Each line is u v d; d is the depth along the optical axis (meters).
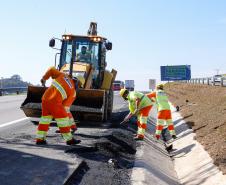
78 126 12.73
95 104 12.31
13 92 37.16
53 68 8.77
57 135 10.45
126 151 9.54
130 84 62.91
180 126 15.53
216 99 19.67
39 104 12.20
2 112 17.56
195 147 11.30
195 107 19.92
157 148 11.77
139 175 7.55
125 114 17.36
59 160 7.29
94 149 8.63
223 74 34.03
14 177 6.12
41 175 6.30
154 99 13.30
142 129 11.51
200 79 42.03
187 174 9.36
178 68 66.00
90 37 14.12
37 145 8.75
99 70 14.07
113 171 7.38
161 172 8.95
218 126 12.66
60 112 8.71
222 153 9.56
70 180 6.32
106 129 12.16
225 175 8.02
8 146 8.39
